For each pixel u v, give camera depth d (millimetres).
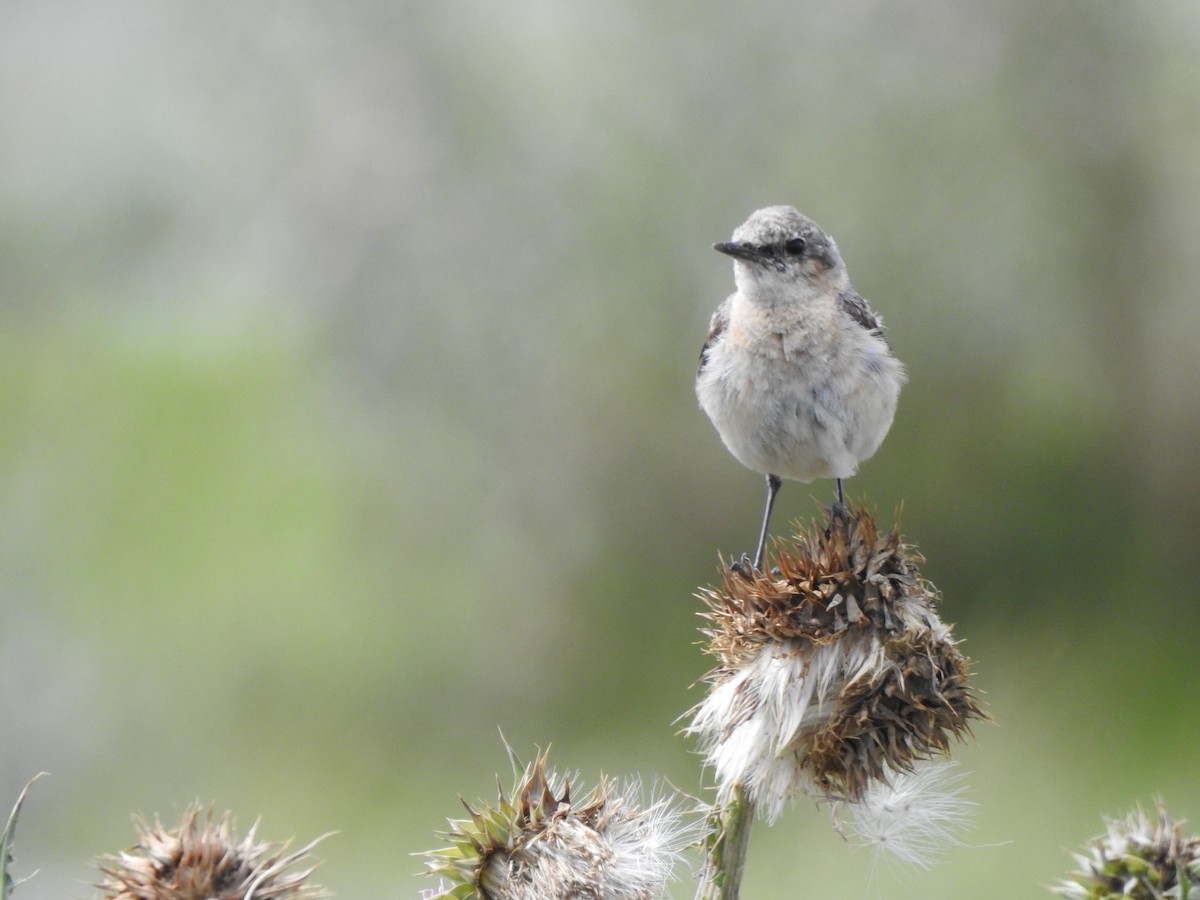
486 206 18062
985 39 17469
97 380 22500
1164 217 17828
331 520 19562
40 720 16812
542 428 18344
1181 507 17734
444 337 18188
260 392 21922
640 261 17922
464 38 18156
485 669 17984
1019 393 18328
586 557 18469
